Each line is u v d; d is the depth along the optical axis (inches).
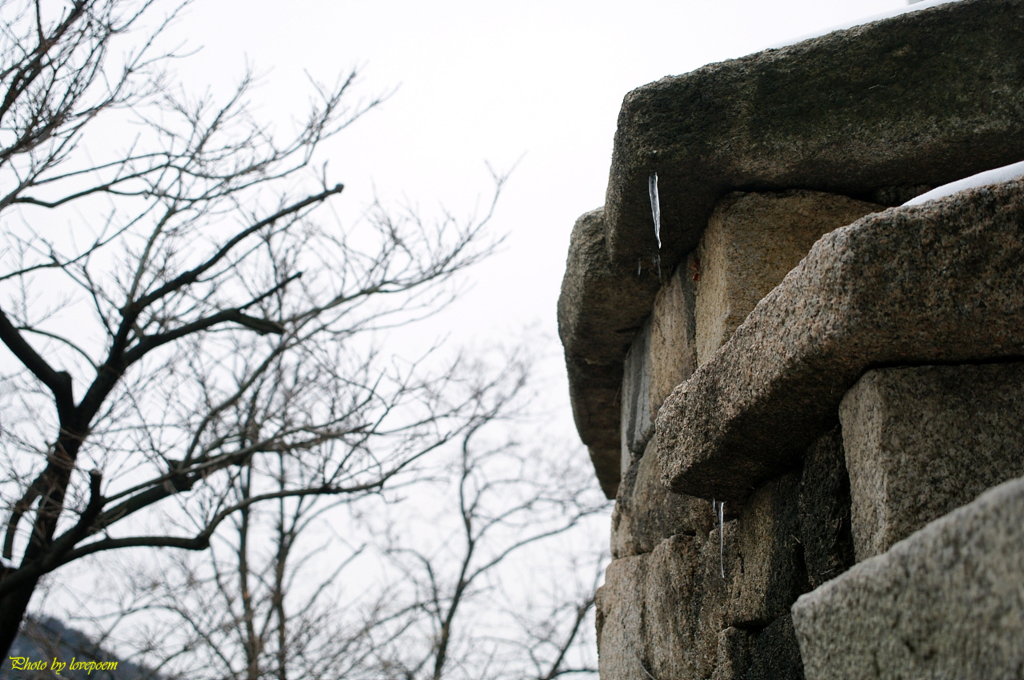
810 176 84.2
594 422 142.5
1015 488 33.6
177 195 215.9
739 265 84.2
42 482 201.3
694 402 74.1
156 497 207.5
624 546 110.5
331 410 233.3
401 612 316.8
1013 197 54.7
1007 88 78.4
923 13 80.0
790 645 66.9
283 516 353.7
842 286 56.0
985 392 56.4
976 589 34.8
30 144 178.4
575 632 378.0
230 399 222.7
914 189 83.6
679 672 85.0
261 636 281.4
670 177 85.5
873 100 81.0
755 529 76.6
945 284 54.6
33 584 202.7
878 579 40.7
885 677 39.7
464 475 419.2
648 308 114.0
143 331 219.9
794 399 63.2
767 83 83.4
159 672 237.1
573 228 115.6
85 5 177.6
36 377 198.1
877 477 55.7
